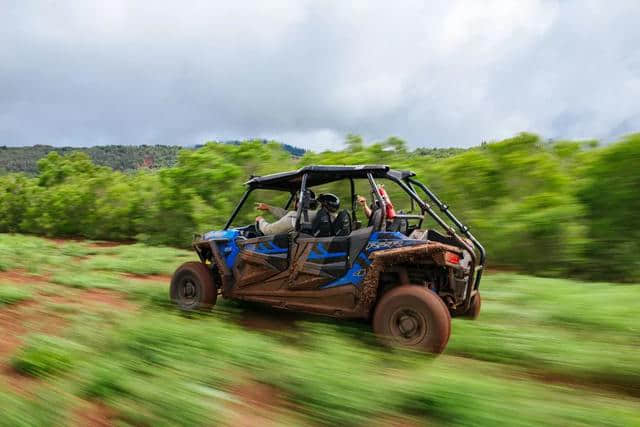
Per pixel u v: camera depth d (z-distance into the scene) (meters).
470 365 3.77
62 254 11.49
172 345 3.62
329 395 2.74
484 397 2.67
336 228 5.03
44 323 4.80
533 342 3.98
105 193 17.88
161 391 2.75
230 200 13.63
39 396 2.72
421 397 2.68
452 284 4.49
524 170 9.20
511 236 8.26
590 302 4.93
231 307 5.80
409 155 11.52
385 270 4.51
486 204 9.41
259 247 5.33
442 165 10.19
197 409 2.56
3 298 5.76
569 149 9.64
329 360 3.33
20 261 9.64
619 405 2.91
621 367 3.43
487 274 7.74
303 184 5.09
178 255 11.02
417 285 4.30
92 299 6.36
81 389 2.86
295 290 5.05
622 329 4.20
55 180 25.02
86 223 17.92
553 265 7.98
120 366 3.19
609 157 7.73
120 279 7.53
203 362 3.30
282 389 2.96
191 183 14.00
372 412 2.61
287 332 4.75
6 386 2.97
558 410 2.53
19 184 23.95
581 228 7.87
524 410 2.53
